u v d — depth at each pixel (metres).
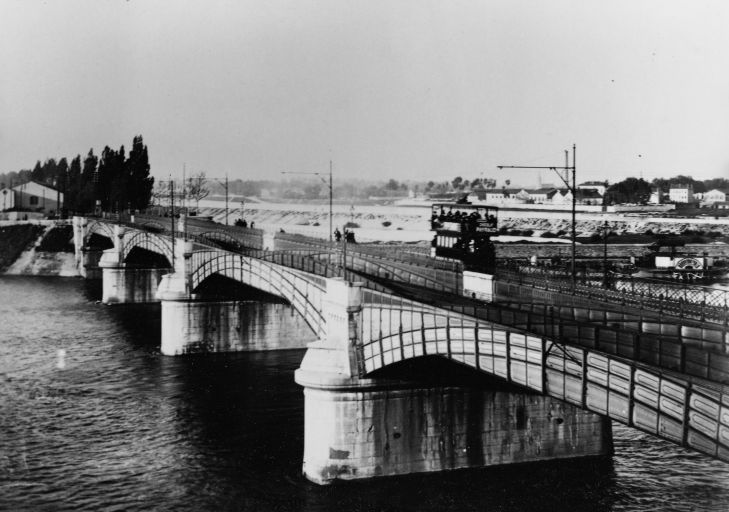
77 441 52.59
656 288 59.66
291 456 49.09
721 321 42.00
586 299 52.88
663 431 29.22
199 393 65.06
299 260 72.38
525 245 96.12
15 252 173.38
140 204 186.75
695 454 48.88
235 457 49.12
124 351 83.38
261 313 84.38
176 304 81.69
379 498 41.91
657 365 31.62
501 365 36.41
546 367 34.12
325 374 44.19
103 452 50.34
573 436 47.84
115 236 123.75
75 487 44.53
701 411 27.72
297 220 158.62
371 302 44.25
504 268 76.94
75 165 199.00
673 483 43.84
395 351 42.62
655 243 87.75
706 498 41.69
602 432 48.38
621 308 48.41
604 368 31.38
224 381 69.62
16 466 47.88
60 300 125.62
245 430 54.72
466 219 74.19
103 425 56.12
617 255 85.75
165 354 81.81
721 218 91.94
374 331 44.03
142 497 43.06
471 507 40.50
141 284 123.44
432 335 40.06
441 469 45.44
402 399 44.94
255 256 74.50
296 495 42.72
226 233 119.38
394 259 81.81
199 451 50.38
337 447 44.16
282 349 85.38
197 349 82.25
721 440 27.17
